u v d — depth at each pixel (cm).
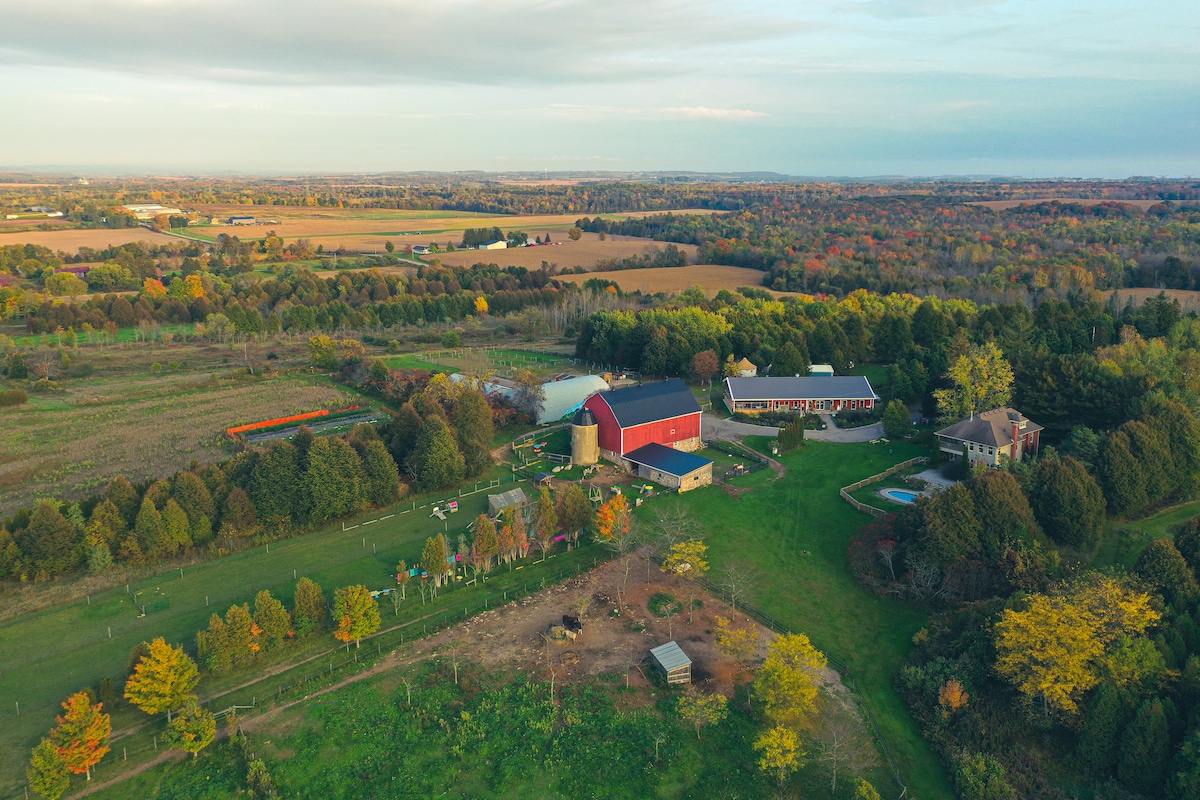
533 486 10538
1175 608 6316
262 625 6794
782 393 13762
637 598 7781
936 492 8350
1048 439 11306
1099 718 5484
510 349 19538
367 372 15412
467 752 5706
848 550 8644
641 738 5847
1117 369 11500
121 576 8156
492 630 7244
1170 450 9094
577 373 16738
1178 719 5434
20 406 13888
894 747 5834
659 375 16325
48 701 6206
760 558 8550
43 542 7962
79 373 16038
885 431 12175
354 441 10162
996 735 5769
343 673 6612
